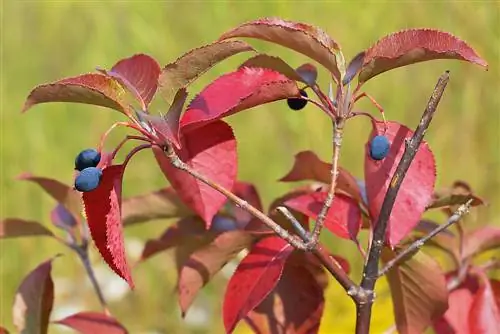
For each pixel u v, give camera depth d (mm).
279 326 745
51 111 1969
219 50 666
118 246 666
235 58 1800
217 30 1979
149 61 702
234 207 786
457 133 1729
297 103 691
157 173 1825
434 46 671
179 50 1999
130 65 707
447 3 1825
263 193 1737
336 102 684
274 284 697
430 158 715
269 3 1928
